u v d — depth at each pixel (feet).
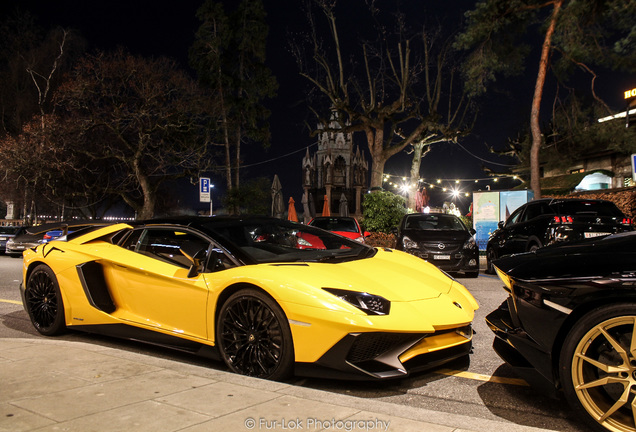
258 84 104.99
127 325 14.28
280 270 11.77
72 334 16.70
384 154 78.18
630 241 9.22
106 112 88.28
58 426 7.55
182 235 14.25
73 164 95.71
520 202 50.21
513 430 7.87
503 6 55.31
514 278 9.66
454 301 12.32
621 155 80.79
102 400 8.73
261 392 9.25
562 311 8.88
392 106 75.20
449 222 36.99
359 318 10.48
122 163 106.52
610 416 8.33
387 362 10.62
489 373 12.37
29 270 17.11
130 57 85.87
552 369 9.07
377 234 53.42
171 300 13.35
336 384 11.46
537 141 53.72
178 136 97.66
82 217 121.08
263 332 11.46
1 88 106.22
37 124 90.63
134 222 15.81
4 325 18.43
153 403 8.59
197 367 10.94
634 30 48.96
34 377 10.08
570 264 9.16
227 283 12.12
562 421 9.37
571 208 31.32
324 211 68.39
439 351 11.71
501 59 57.52
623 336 8.40
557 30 52.49
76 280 15.42
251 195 88.48
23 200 111.55
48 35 107.76
